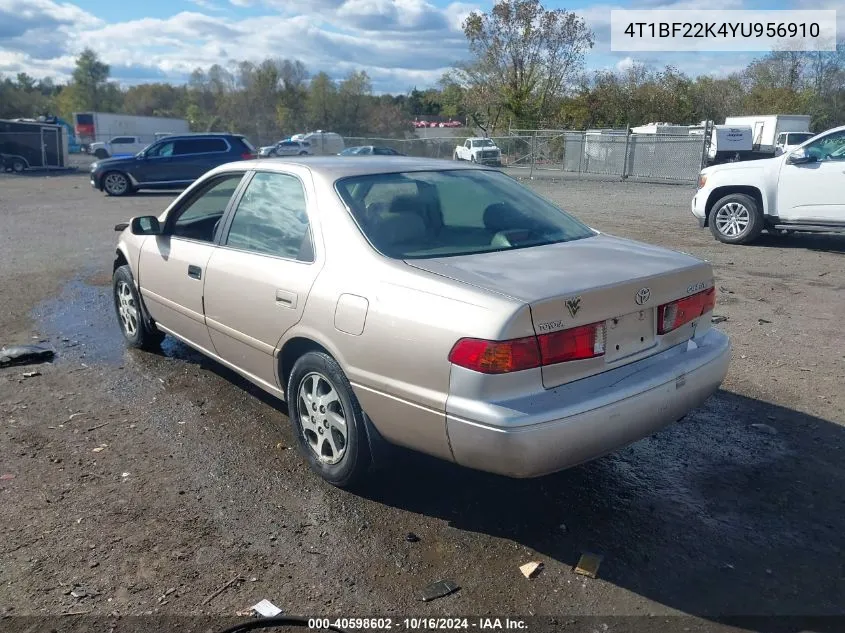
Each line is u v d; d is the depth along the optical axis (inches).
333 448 145.7
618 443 124.2
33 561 123.7
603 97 1840.6
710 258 399.2
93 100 3666.3
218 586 118.0
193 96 3449.8
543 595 116.2
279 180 168.4
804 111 1941.4
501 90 1834.4
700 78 2034.9
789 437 171.6
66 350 237.9
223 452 164.6
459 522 136.6
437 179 165.3
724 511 140.3
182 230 204.4
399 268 132.8
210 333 183.0
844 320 270.2
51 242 469.1
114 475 153.7
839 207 398.9
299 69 2977.4
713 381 142.1
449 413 118.3
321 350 146.0
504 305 115.4
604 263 137.4
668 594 116.3
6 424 179.0
